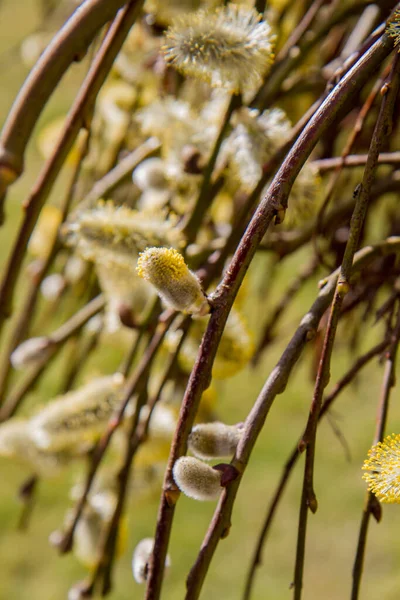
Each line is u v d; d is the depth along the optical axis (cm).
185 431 51
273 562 164
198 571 51
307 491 53
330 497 175
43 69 60
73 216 67
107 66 61
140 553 56
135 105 80
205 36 59
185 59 60
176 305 51
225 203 81
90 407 69
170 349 69
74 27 59
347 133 84
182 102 70
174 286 51
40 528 177
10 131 60
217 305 51
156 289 51
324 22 71
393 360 58
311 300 191
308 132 51
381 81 63
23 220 63
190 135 69
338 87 52
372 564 159
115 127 82
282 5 78
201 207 66
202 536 174
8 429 72
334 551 163
